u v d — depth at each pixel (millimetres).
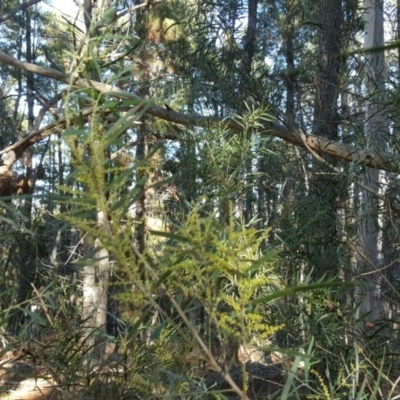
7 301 1504
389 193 3018
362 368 1625
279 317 2014
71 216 794
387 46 559
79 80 1313
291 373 984
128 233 779
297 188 3756
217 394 1136
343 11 4074
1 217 942
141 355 1606
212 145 3057
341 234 3146
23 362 1841
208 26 4301
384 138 3092
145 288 795
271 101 3604
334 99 3951
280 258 2371
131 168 774
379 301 2848
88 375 1650
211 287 810
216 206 1975
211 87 3910
